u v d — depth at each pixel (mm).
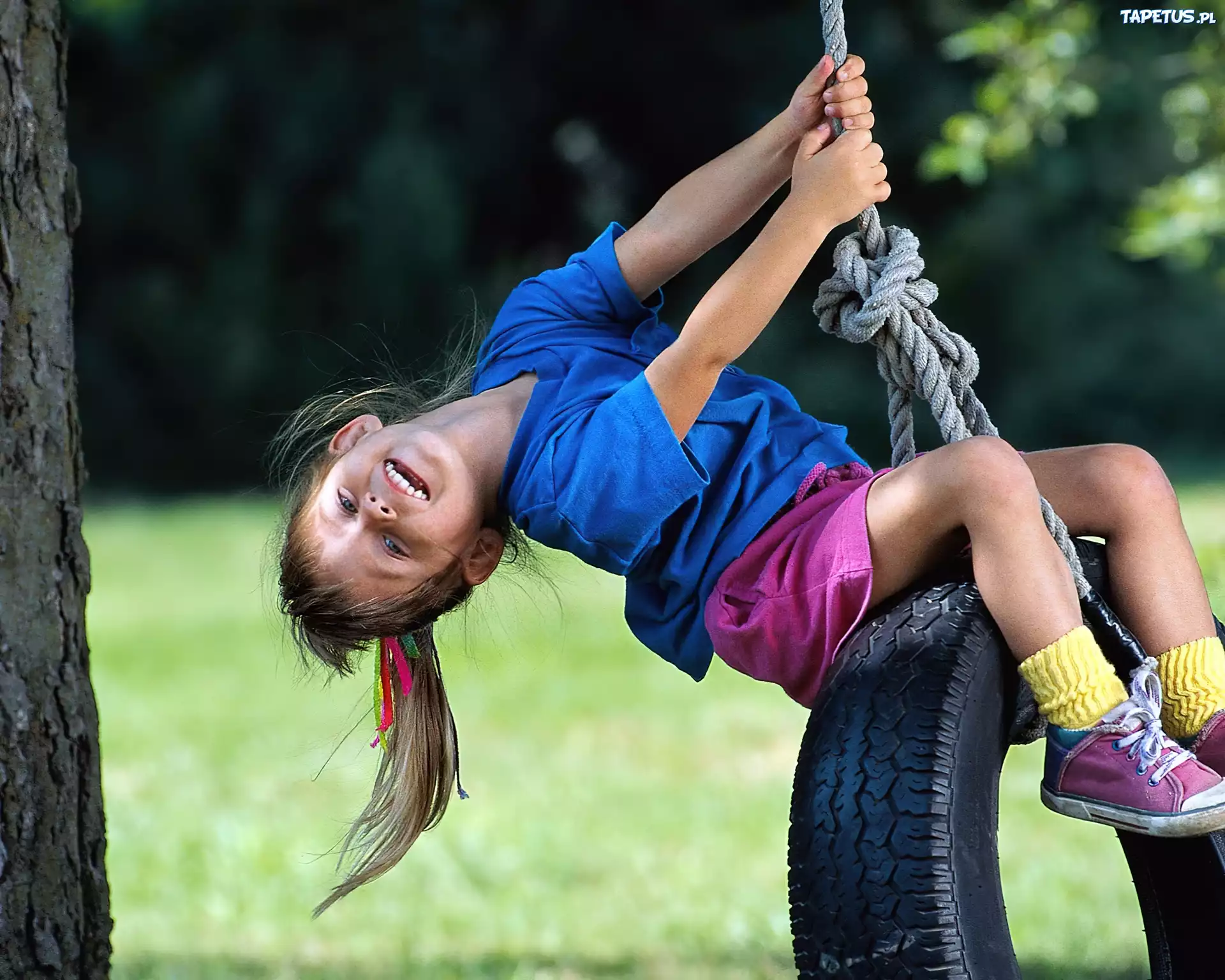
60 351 11805
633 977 18188
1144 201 34625
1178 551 10320
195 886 23672
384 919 21891
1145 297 78875
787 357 77125
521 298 11992
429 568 11094
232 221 84438
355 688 38906
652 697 37188
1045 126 33250
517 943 20438
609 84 87312
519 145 87062
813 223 10430
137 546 62094
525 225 88375
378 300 82688
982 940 9312
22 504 11586
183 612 48781
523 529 10852
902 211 78438
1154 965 11547
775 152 11672
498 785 29703
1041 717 10711
